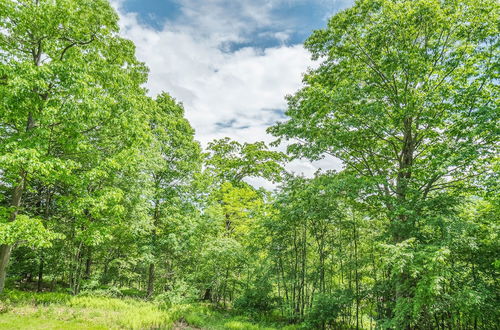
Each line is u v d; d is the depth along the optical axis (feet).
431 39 36.52
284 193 47.06
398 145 41.47
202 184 60.13
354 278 47.73
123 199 43.21
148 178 47.37
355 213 46.24
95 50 39.63
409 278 30.78
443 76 35.63
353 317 51.88
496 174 27.73
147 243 53.62
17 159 26.07
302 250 50.88
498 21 30.81
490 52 31.27
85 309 37.60
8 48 33.99
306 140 40.70
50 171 32.42
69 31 36.14
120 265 52.90
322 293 43.04
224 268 56.24
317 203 41.75
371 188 34.63
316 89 37.93
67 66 30.09
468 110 31.42
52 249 44.32
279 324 46.83
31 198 45.73
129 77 42.04
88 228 37.96
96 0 37.88
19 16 31.07
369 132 37.52
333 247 48.21
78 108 30.83
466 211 33.83
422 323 32.99
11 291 39.81
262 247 53.67
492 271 31.76
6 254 34.27
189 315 44.01
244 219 67.05
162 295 49.85
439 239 27.91
